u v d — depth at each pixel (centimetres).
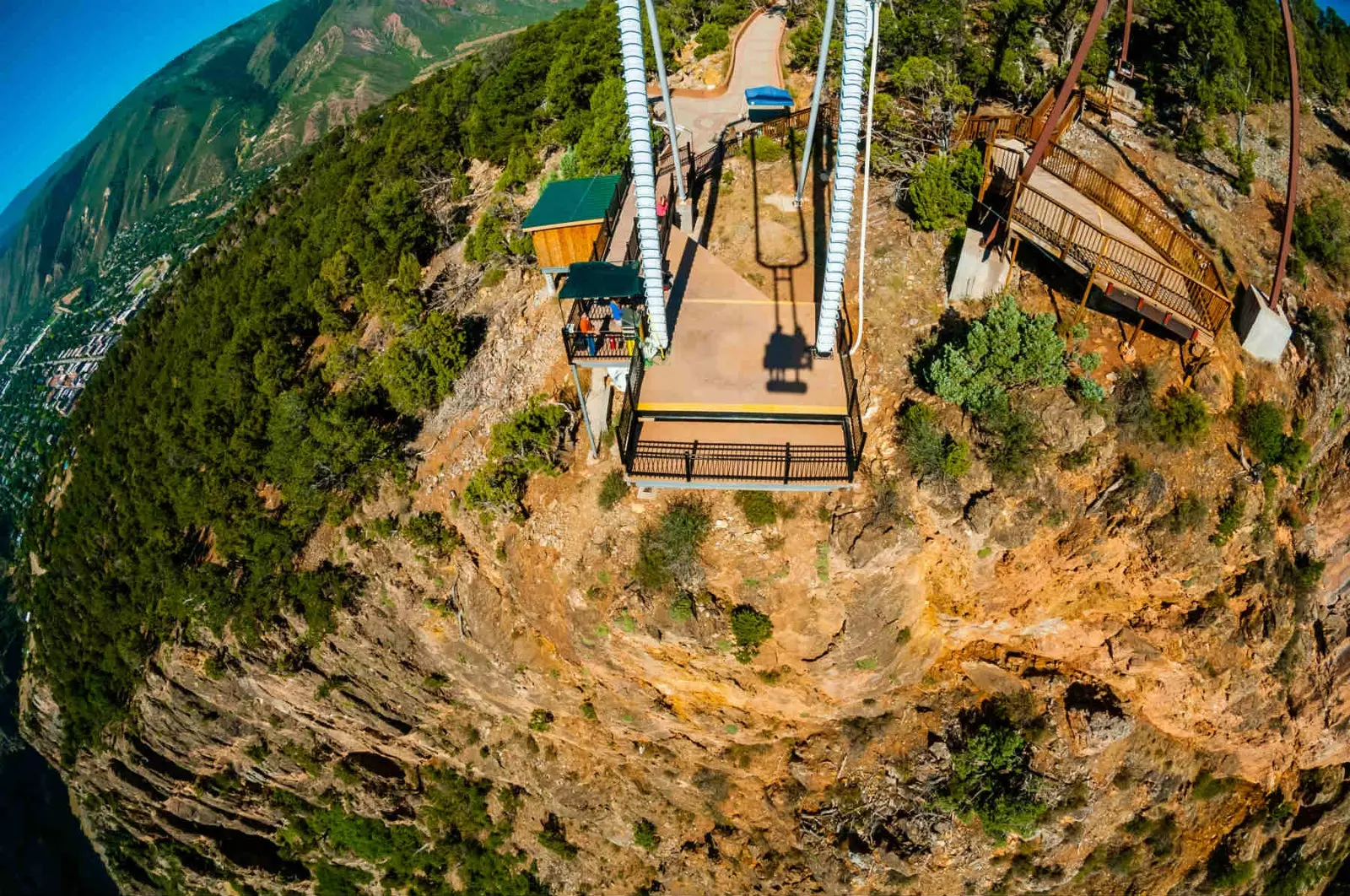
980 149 3164
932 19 3888
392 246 4291
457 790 4397
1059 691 3228
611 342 2514
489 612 3375
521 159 4178
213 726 4481
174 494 4688
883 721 3372
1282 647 3016
